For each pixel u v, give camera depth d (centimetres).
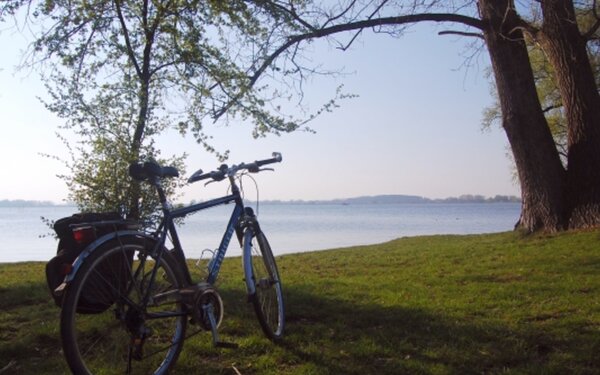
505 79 1228
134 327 330
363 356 391
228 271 873
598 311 508
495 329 449
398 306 541
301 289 641
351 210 14450
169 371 355
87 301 312
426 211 12731
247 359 386
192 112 816
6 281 761
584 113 1178
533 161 1220
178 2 766
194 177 412
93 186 658
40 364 377
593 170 1165
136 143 683
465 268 846
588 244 995
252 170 436
